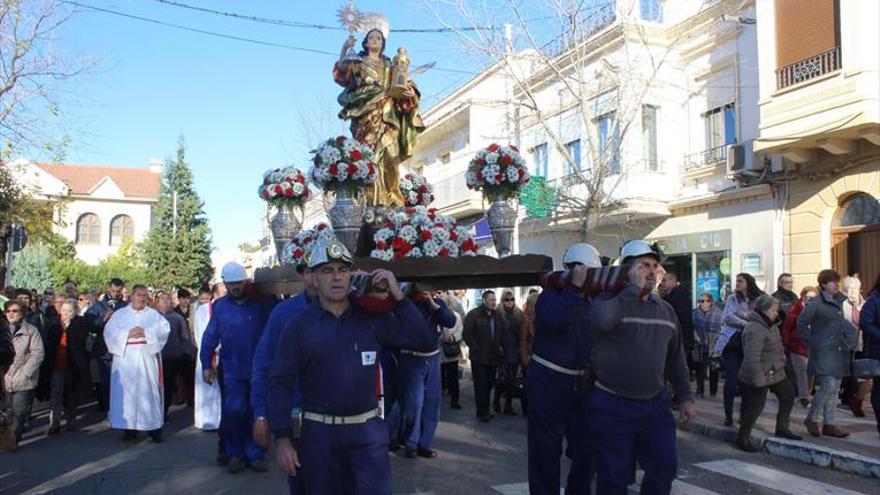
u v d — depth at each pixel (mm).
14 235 14852
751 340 7809
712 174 15867
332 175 5887
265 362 4961
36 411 11898
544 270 5391
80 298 15930
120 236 55938
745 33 15125
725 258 15570
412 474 7109
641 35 16141
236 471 7258
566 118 18844
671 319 4594
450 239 5891
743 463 7445
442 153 26312
